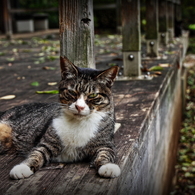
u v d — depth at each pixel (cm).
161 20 310
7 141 121
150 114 143
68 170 108
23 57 292
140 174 125
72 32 131
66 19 131
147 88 167
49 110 120
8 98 159
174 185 227
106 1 562
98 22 571
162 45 316
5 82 190
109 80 115
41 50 337
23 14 638
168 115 196
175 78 243
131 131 126
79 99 110
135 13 178
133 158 117
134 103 149
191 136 292
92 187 100
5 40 477
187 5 634
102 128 113
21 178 104
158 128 160
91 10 132
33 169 106
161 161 171
